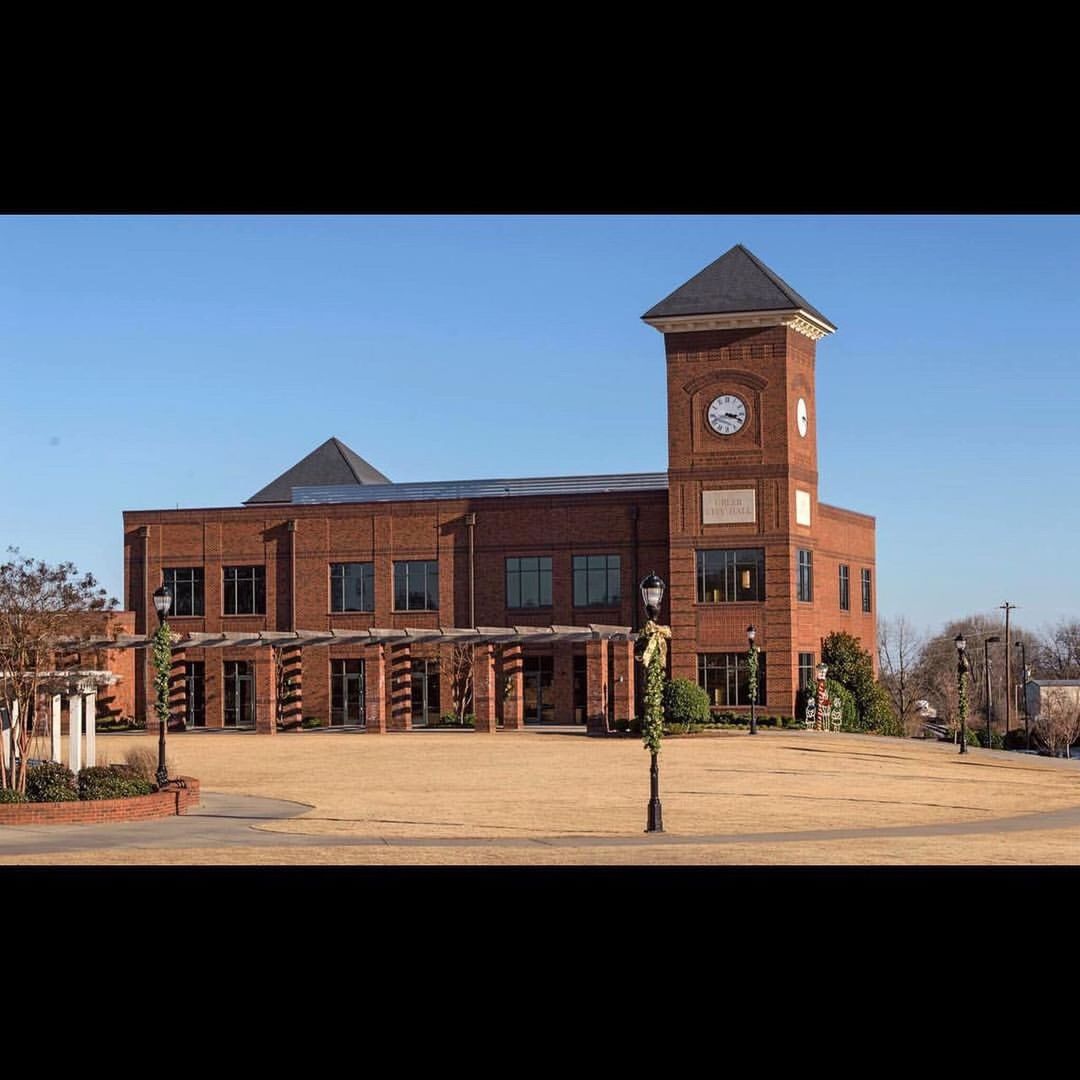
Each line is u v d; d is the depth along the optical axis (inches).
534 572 2861.7
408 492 3043.8
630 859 1084.5
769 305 2659.9
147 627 3026.6
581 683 2815.0
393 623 2930.6
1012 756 2333.9
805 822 1359.5
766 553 2674.7
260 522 2999.5
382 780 1803.6
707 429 2709.2
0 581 1454.2
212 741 2476.6
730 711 2677.2
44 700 1632.6
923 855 1103.0
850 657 2849.4
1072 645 6127.0
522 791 1653.5
